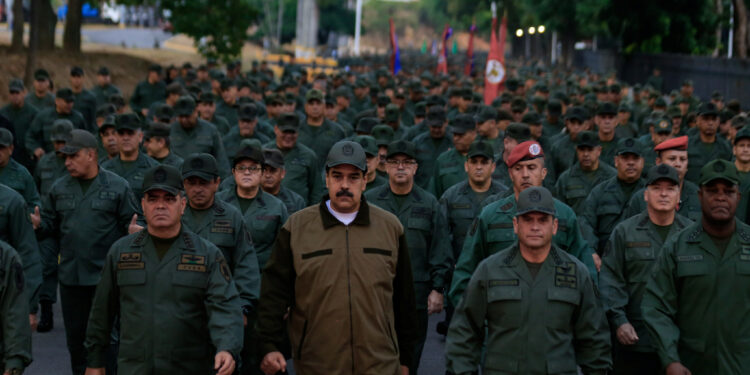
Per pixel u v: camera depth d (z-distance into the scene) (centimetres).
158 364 589
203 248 605
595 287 596
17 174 891
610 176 1023
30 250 742
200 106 1498
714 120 1279
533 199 564
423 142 1291
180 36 8106
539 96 1908
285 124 1097
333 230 577
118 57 4069
